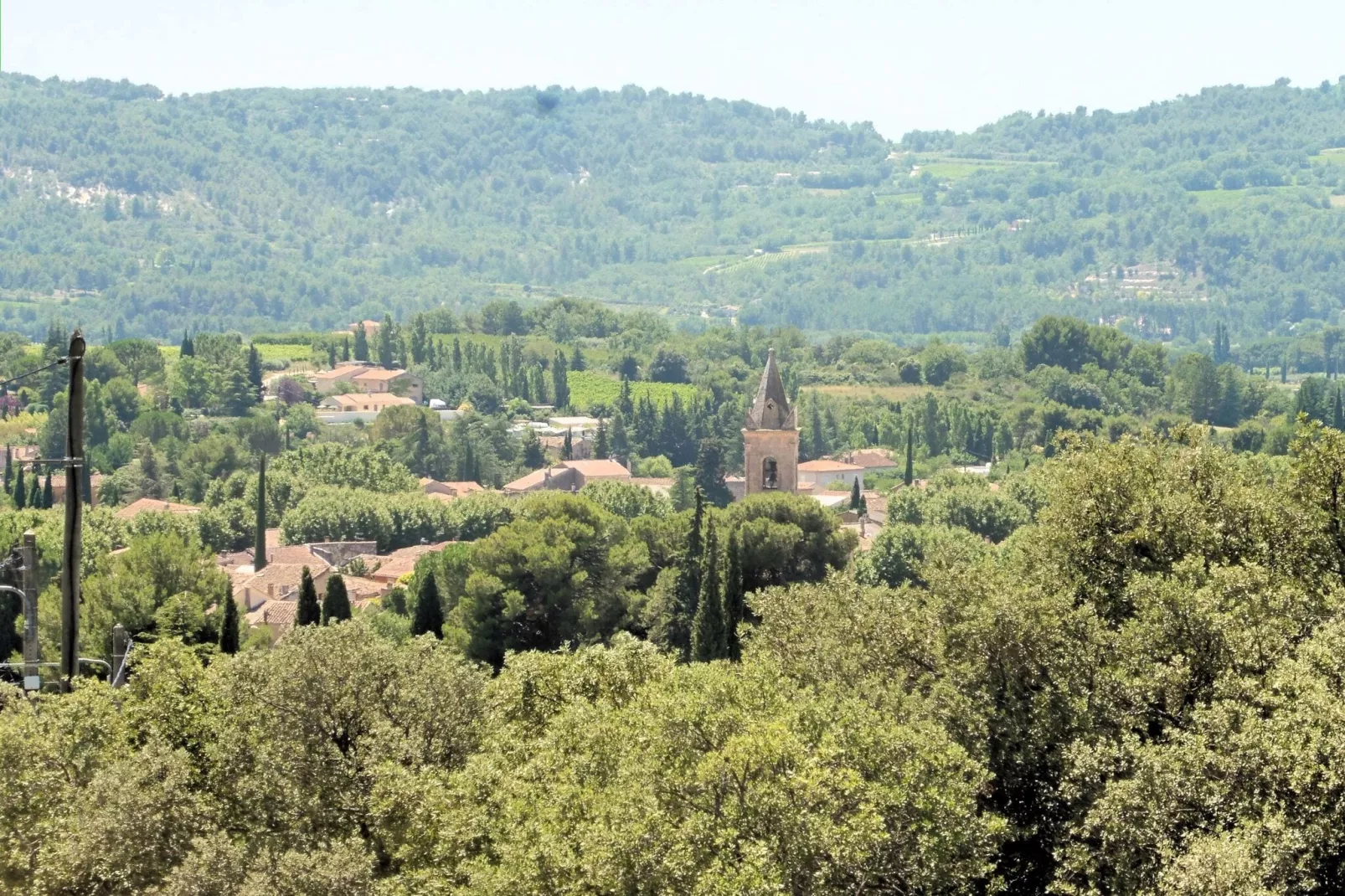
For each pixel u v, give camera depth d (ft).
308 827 356.18
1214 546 408.46
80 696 352.28
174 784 342.44
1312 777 316.81
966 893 339.77
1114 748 342.03
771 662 398.62
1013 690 378.94
